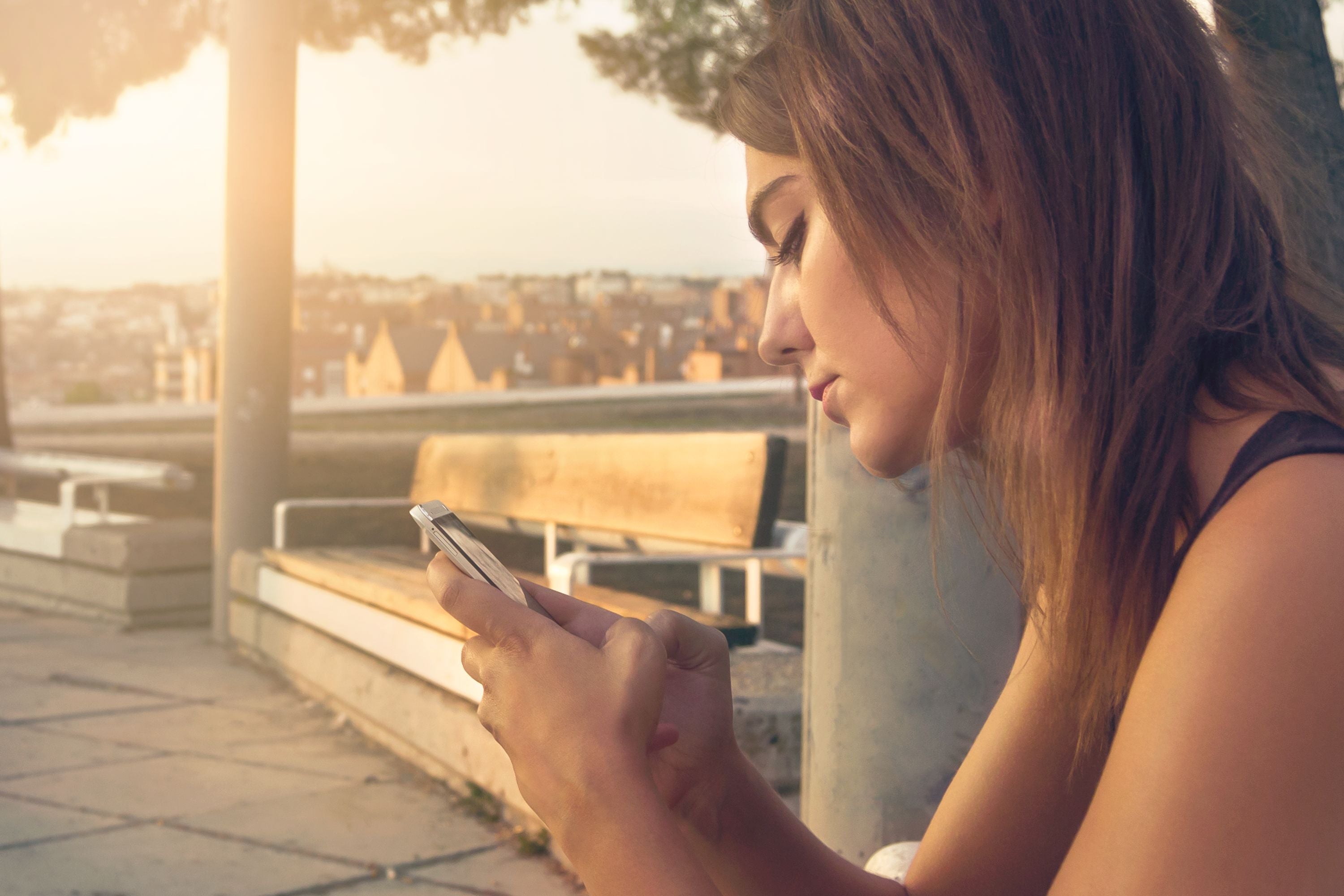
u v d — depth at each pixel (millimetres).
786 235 741
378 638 3840
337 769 3605
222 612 5504
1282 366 589
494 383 52062
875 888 977
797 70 687
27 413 22484
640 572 7512
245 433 5484
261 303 5488
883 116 650
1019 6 639
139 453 15734
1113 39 636
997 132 622
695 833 913
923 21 648
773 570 3336
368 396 24719
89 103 9859
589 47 6969
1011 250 622
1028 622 947
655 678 668
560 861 2828
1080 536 621
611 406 22172
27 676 4820
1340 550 515
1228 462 582
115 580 5910
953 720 1908
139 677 4824
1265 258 643
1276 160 749
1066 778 904
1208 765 509
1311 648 503
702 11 6672
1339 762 495
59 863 2795
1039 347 619
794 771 2547
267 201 5500
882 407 699
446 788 3420
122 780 3467
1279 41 1329
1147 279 618
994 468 702
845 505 1964
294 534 8922
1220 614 528
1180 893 504
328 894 2623
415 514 795
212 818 3141
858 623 1949
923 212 641
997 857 925
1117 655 641
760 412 19156
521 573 6395
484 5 7996
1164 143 626
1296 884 492
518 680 674
